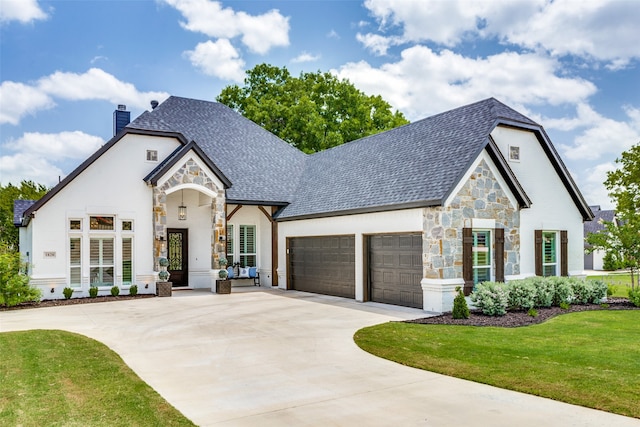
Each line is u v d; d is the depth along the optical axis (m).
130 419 5.57
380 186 16.56
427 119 18.94
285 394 6.65
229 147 23.95
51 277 17.11
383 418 5.69
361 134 36.22
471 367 7.91
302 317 13.33
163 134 19.48
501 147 16.03
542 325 11.78
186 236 21.45
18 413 5.76
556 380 7.07
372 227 16.17
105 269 18.31
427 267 13.97
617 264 18.61
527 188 16.61
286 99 38.38
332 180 20.58
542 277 15.16
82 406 6.03
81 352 9.05
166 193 18.86
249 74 40.38
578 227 18.22
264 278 22.66
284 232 21.47
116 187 18.47
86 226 17.86
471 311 13.68
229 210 22.19
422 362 8.29
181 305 15.93
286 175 24.02
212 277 19.86
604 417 5.62
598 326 11.67
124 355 9.00
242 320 12.88
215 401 6.37
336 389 6.86
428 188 14.18
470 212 14.23
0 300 15.09
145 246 18.89
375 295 16.36
